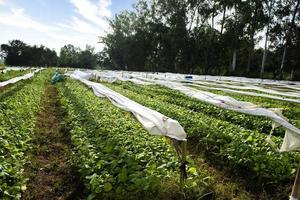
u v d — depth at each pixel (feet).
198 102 51.31
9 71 117.39
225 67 172.45
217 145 25.57
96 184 16.58
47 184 20.21
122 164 19.34
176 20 175.01
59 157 25.18
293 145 16.38
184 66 187.83
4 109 35.68
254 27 138.82
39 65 284.00
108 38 234.58
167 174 17.98
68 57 296.51
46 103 51.65
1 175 16.72
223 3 145.59
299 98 47.44
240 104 22.48
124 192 16.60
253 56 168.04
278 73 143.23
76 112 36.88
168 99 55.67
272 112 18.65
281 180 19.44
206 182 18.65
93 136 26.32
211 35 159.12
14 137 25.17
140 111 23.07
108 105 40.91
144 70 225.15
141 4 207.21
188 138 30.07
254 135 26.30
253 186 20.17
